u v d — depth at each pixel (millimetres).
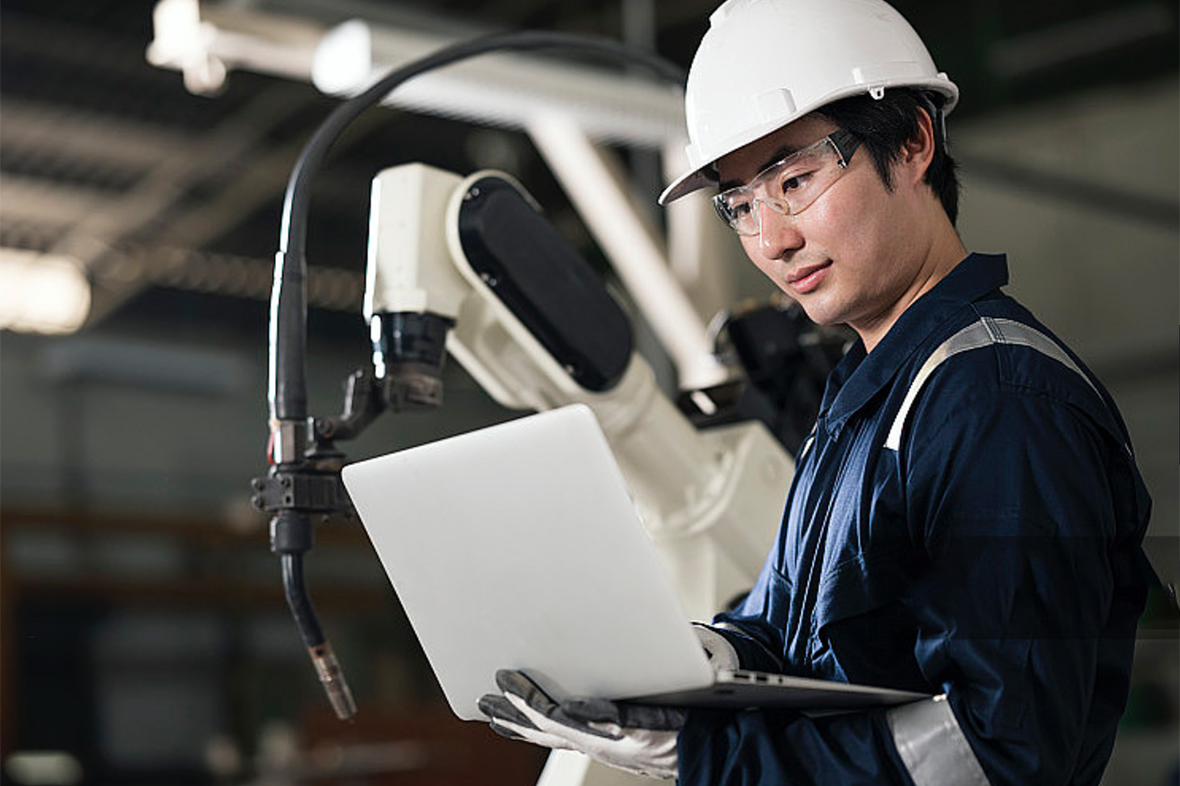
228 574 9617
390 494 1072
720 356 1921
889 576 1079
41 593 8992
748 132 1180
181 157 7594
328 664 1499
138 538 9398
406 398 1576
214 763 8828
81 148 7363
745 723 1029
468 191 1619
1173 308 6141
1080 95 6285
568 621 1021
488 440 1000
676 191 1301
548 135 4309
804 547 1183
